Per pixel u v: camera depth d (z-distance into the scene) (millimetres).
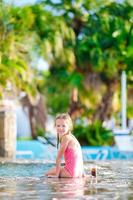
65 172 8938
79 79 29344
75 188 7348
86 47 28734
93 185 7746
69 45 28203
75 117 30578
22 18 23234
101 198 6285
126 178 8953
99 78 29484
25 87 23406
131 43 28281
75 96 30078
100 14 28812
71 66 29172
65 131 9062
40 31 26547
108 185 7746
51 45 26844
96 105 29875
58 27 27188
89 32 28922
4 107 21031
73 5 29109
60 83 30469
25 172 10211
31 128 29266
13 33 22078
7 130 16109
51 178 8812
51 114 32375
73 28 29219
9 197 6430
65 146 8945
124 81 24172
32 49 24500
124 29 28281
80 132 24938
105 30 28562
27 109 29203
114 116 30328
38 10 26438
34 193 6801
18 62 22156
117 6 28906
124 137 22766
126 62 28375
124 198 6293
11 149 16234
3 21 21766
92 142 24578
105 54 28453
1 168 11281
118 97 29906
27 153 19078
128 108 31297
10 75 21359
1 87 21000
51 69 30266
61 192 6891
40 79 30297
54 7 28984
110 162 13984
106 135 24781
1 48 21531
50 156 19562
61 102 31703
